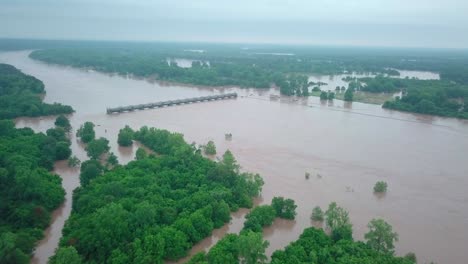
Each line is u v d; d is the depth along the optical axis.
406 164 147.38
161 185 112.56
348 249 83.06
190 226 90.50
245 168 139.50
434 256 89.25
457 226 102.62
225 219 101.12
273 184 126.38
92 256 80.06
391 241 85.25
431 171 140.62
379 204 114.19
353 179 132.12
